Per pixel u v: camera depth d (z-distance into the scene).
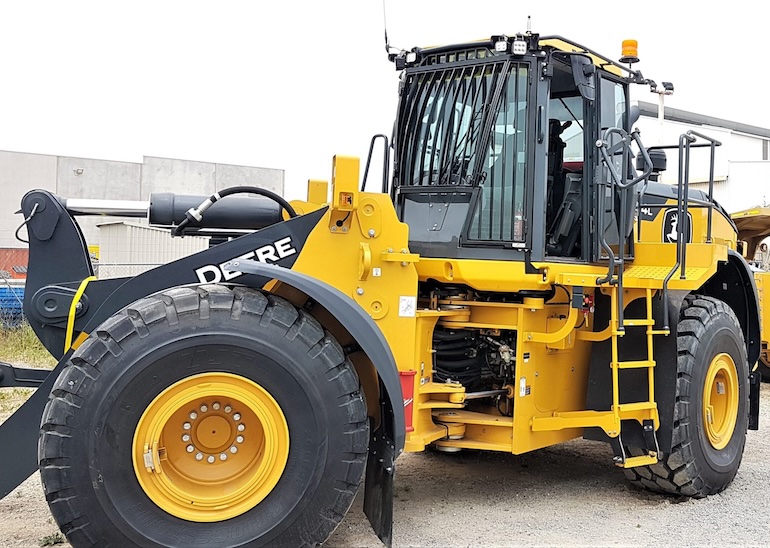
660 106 5.21
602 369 4.61
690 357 4.68
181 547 3.27
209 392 3.34
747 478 5.30
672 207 5.21
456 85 4.48
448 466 5.44
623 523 4.29
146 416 3.26
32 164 23.50
